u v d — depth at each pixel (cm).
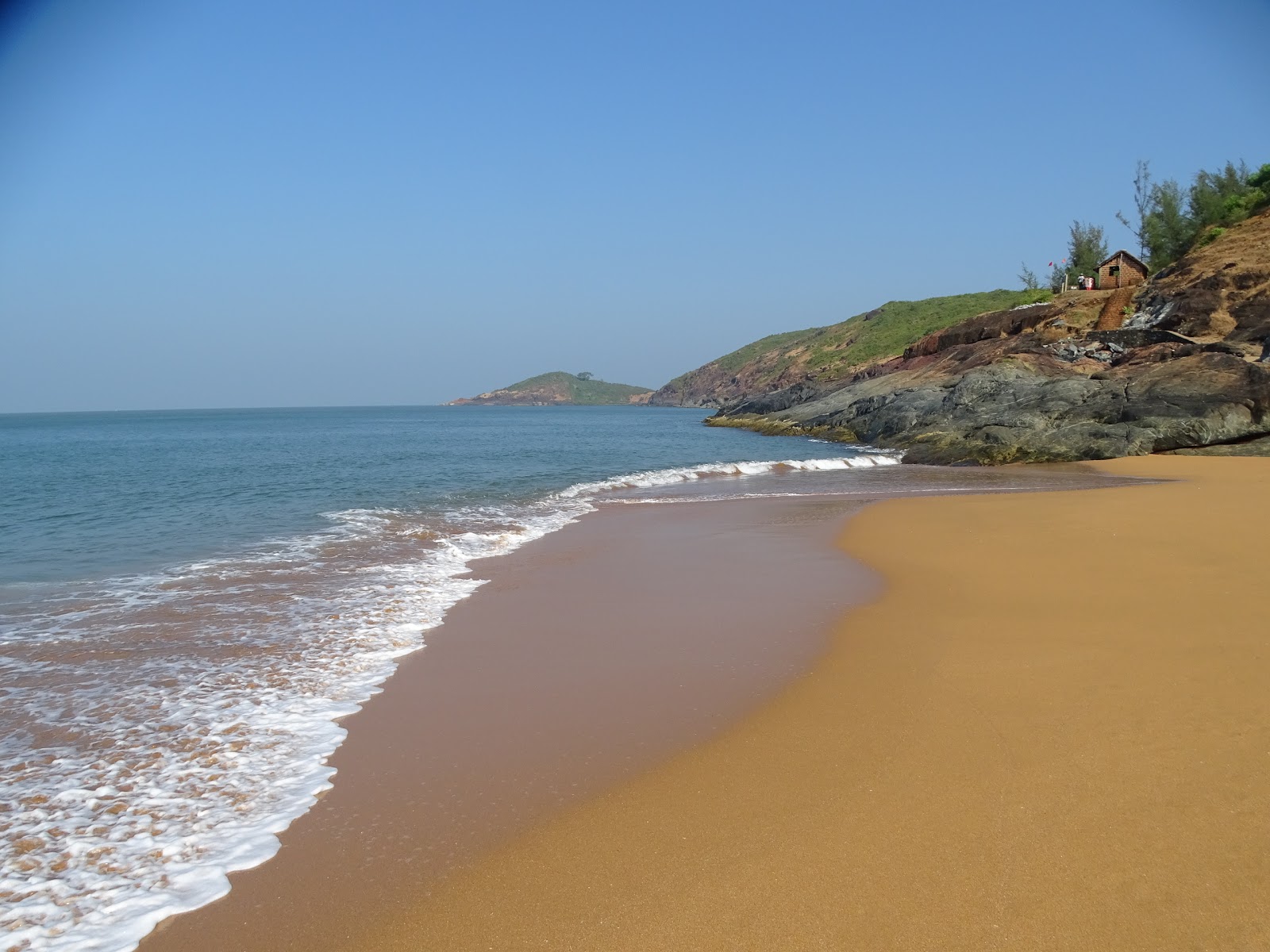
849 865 411
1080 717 572
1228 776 473
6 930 384
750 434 5269
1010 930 356
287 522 1664
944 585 1003
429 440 5238
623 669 738
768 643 801
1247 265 3669
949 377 4562
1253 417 2786
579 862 427
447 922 383
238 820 482
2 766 554
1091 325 4484
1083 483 2216
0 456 3884
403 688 698
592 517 1712
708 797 491
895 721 590
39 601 1002
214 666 760
